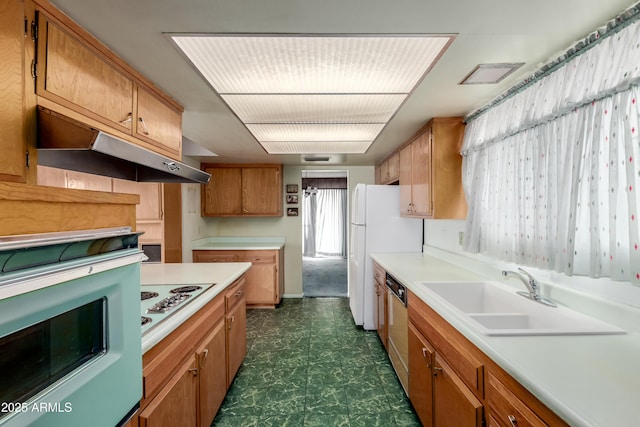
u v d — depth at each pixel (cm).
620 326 117
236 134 267
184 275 222
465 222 227
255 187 429
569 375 84
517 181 165
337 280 588
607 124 115
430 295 164
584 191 124
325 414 194
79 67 111
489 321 145
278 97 180
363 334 321
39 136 94
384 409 199
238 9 102
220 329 191
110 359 73
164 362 120
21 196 53
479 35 119
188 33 116
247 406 203
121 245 79
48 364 61
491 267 203
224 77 154
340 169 464
